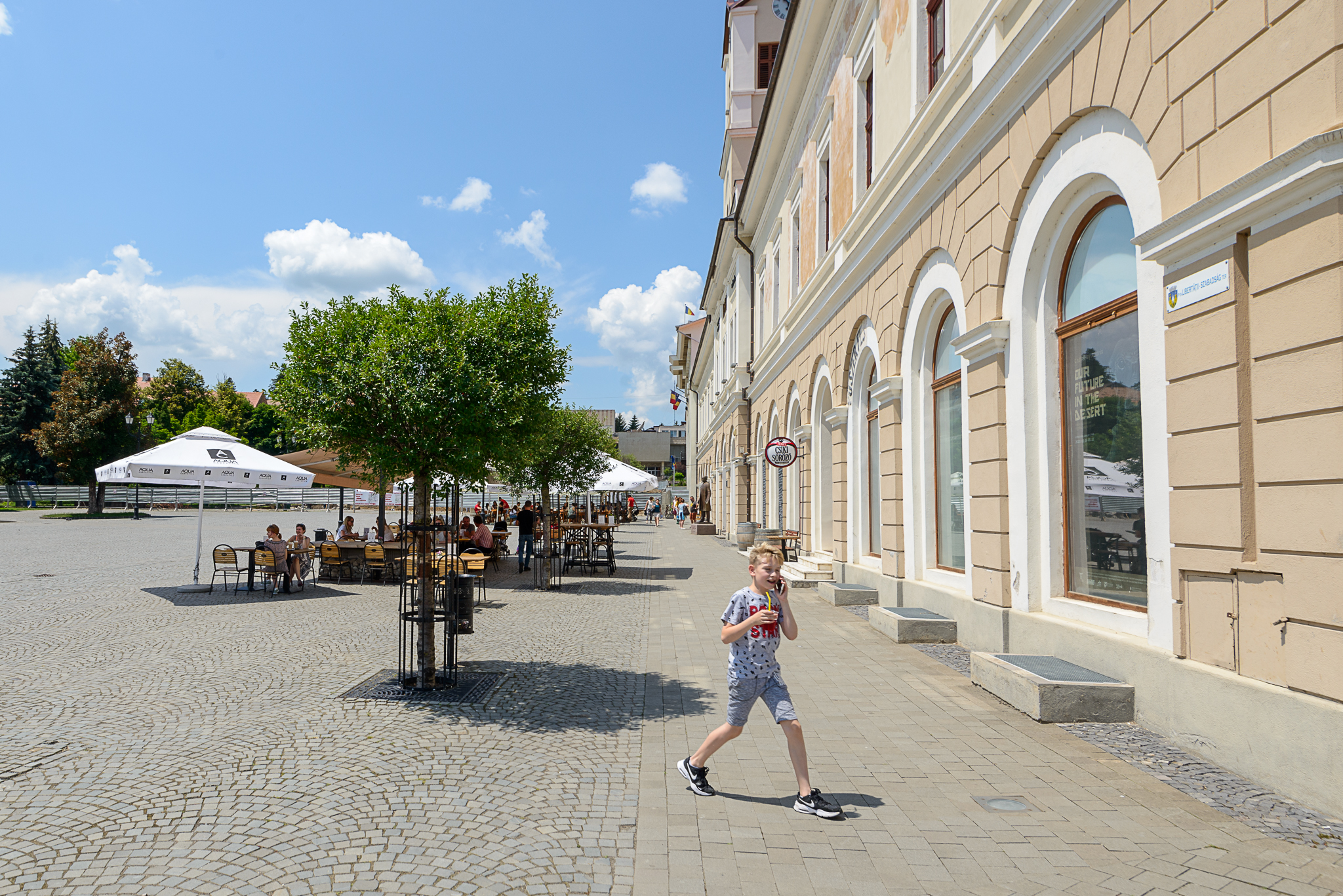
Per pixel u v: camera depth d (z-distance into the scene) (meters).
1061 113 6.55
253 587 14.66
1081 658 6.48
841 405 14.38
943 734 5.66
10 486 53.19
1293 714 4.24
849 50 13.91
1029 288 7.37
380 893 3.39
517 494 19.64
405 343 6.95
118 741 5.52
